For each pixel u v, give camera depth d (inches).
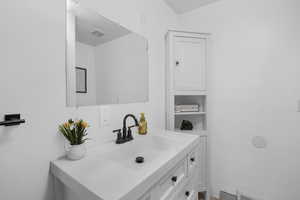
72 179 21.3
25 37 24.0
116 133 41.4
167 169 26.9
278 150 55.4
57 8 28.3
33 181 25.2
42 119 26.2
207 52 63.3
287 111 53.7
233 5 62.4
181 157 32.8
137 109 50.1
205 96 64.5
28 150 24.5
